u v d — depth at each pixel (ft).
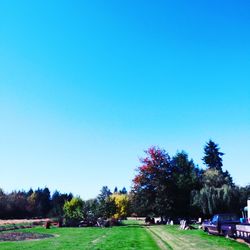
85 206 238.48
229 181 240.12
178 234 123.85
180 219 230.48
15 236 131.23
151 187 240.73
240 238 92.94
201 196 212.84
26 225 207.82
